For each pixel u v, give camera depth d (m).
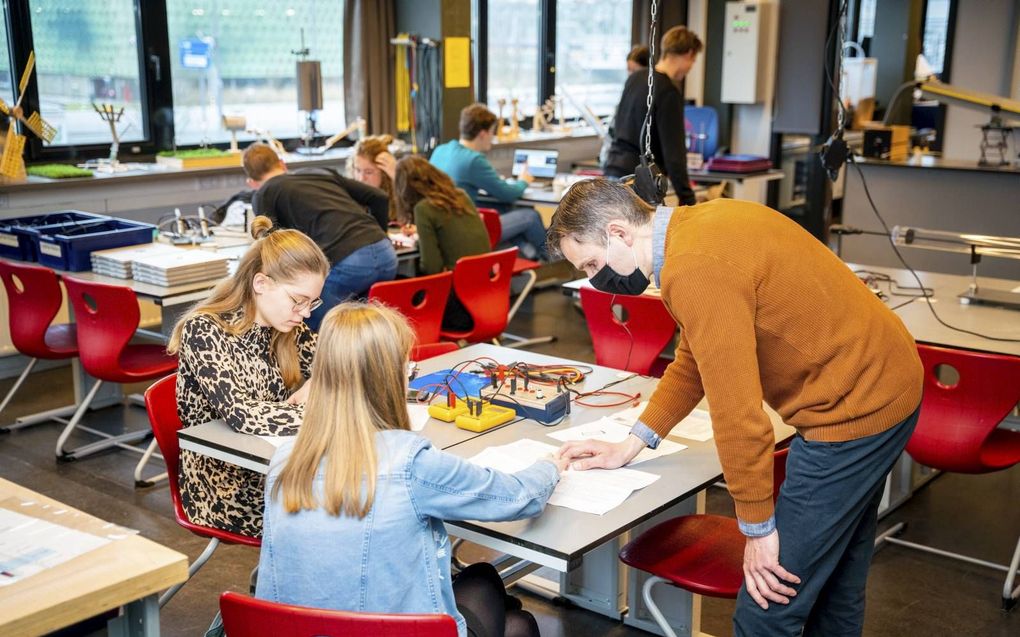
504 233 6.27
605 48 9.09
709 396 1.91
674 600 2.92
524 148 7.80
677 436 2.49
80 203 5.40
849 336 1.94
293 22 6.79
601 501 2.08
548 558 1.88
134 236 4.47
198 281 4.06
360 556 1.76
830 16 7.82
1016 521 3.79
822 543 2.00
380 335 1.80
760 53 8.17
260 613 1.65
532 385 2.78
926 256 6.28
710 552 2.38
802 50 8.00
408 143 7.23
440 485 1.81
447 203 4.94
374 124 7.15
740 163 7.18
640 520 2.02
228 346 2.59
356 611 1.68
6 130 5.22
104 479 4.06
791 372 1.98
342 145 7.14
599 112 9.22
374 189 4.64
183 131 6.38
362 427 1.78
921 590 3.27
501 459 2.27
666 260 1.96
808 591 2.04
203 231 4.86
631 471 2.26
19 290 4.41
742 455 1.92
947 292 3.92
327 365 1.80
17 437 4.48
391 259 4.42
